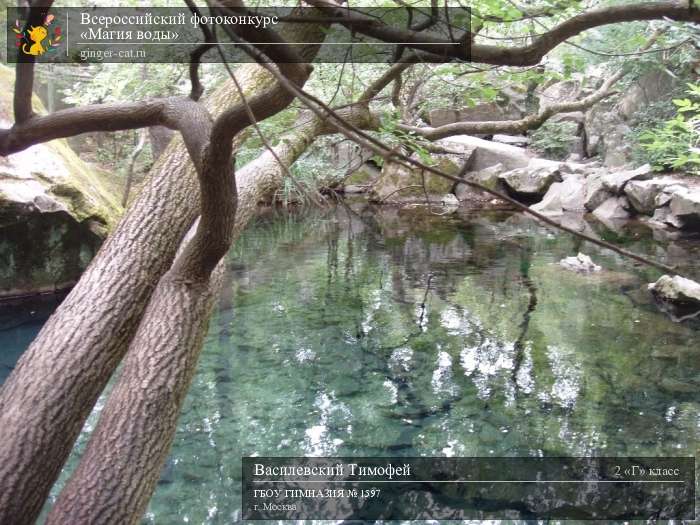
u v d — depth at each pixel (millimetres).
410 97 3791
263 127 3387
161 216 2887
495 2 1828
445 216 11258
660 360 4508
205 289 2309
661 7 1561
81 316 2494
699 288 5676
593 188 10969
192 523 2779
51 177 6305
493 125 3432
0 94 6996
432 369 4527
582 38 2707
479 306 5914
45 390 2205
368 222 10844
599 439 3453
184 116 2008
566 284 6535
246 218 3203
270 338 5242
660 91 10672
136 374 2027
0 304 6102
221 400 4098
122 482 1778
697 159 4109
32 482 1993
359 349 4961
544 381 4242
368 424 3721
